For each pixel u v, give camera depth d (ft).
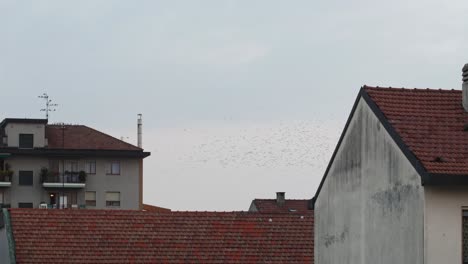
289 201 262.88
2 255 130.93
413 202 79.15
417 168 78.02
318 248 98.78
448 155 79.46
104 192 308.19
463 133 82.99
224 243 130.41
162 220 132.98
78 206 305.32
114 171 309.63
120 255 125.18
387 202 83.87
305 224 135.95
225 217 135.64
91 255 124.16
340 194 94.02
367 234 87.66
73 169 306.76
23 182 302.45
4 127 308.60
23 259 121.29
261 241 131.64
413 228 79.10
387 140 84.17
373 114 87.04
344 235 92.94
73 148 304.91
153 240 128.88
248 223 134.92
